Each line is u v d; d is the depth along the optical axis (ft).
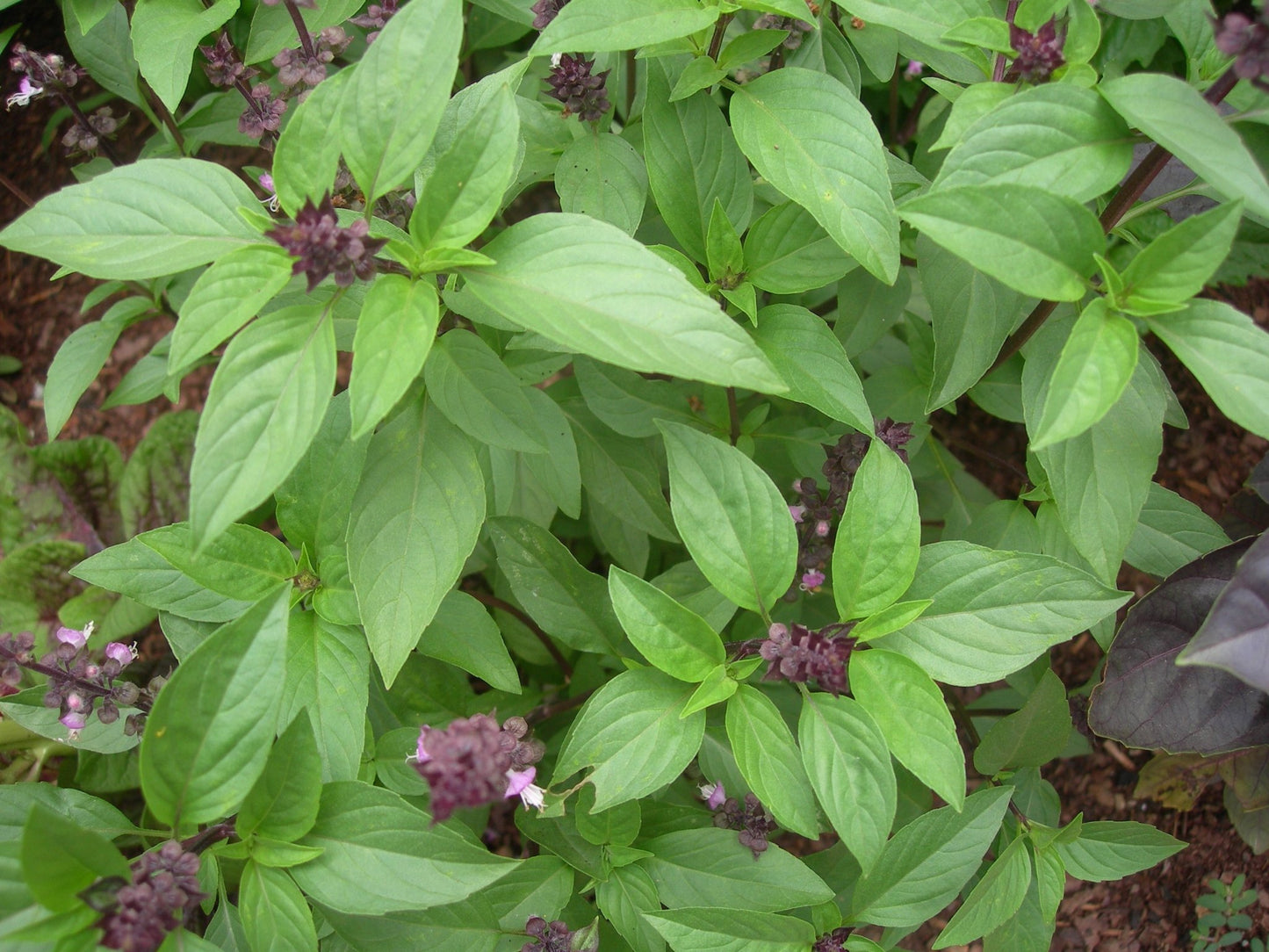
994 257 1.02
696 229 1.25
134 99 1.53
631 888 1.22
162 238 1.09
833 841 1.65
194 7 1.31
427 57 1.02
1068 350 1.02
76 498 1.76
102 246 1.08
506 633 1.53
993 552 1.14
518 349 1.34
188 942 1.02
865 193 1.15
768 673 1.11
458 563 1.12
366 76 1.02
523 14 1.41
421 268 1.04
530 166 1.35
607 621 1.31
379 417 0.98
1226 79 1.07
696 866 1.22
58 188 1.93
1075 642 1.75
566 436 1.34
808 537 1.34
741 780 1.28
